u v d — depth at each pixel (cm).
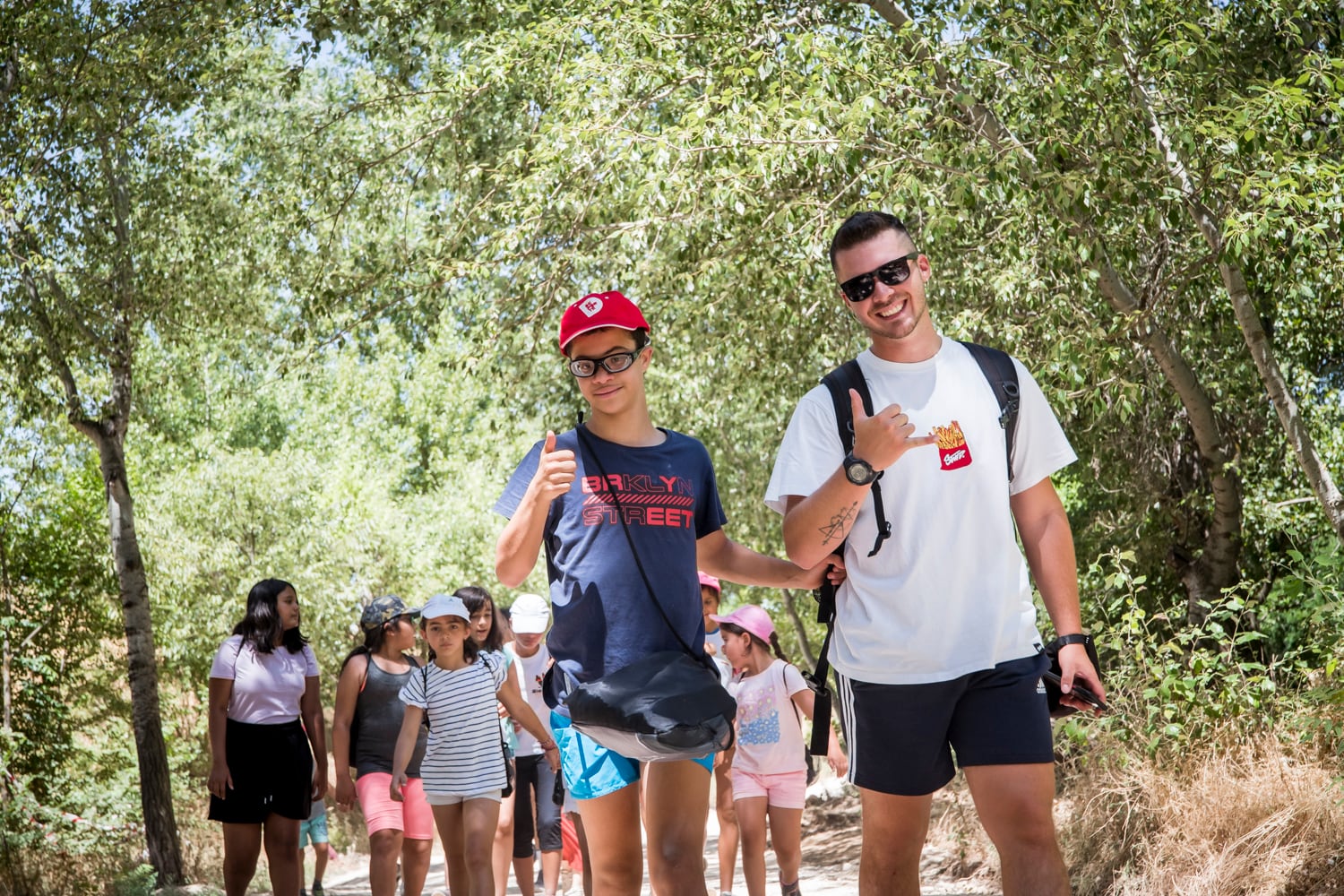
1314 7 885
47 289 1334
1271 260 761
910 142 841
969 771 332
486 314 1120
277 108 1645
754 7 968
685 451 371
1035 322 898
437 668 667
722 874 780
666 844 349
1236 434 1195
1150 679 740
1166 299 931
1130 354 910
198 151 1504
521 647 856
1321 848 595
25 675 1509
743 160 871
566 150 913
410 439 4109
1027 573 346
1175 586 1250
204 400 3544
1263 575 1177
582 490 357
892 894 354
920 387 340
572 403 1538
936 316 1069
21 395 1378
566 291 1106
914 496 331
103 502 1709
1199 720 705
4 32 1270
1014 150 796
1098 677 340
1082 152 793
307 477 2456
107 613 1688
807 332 1162
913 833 349
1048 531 350
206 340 1619
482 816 653
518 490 361
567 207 999
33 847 938
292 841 703
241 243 1466
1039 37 833
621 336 359
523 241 1047
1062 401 824
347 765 728
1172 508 1189
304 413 4141
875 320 342
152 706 1333
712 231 1011
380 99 1348
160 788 1309
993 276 941
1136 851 676
